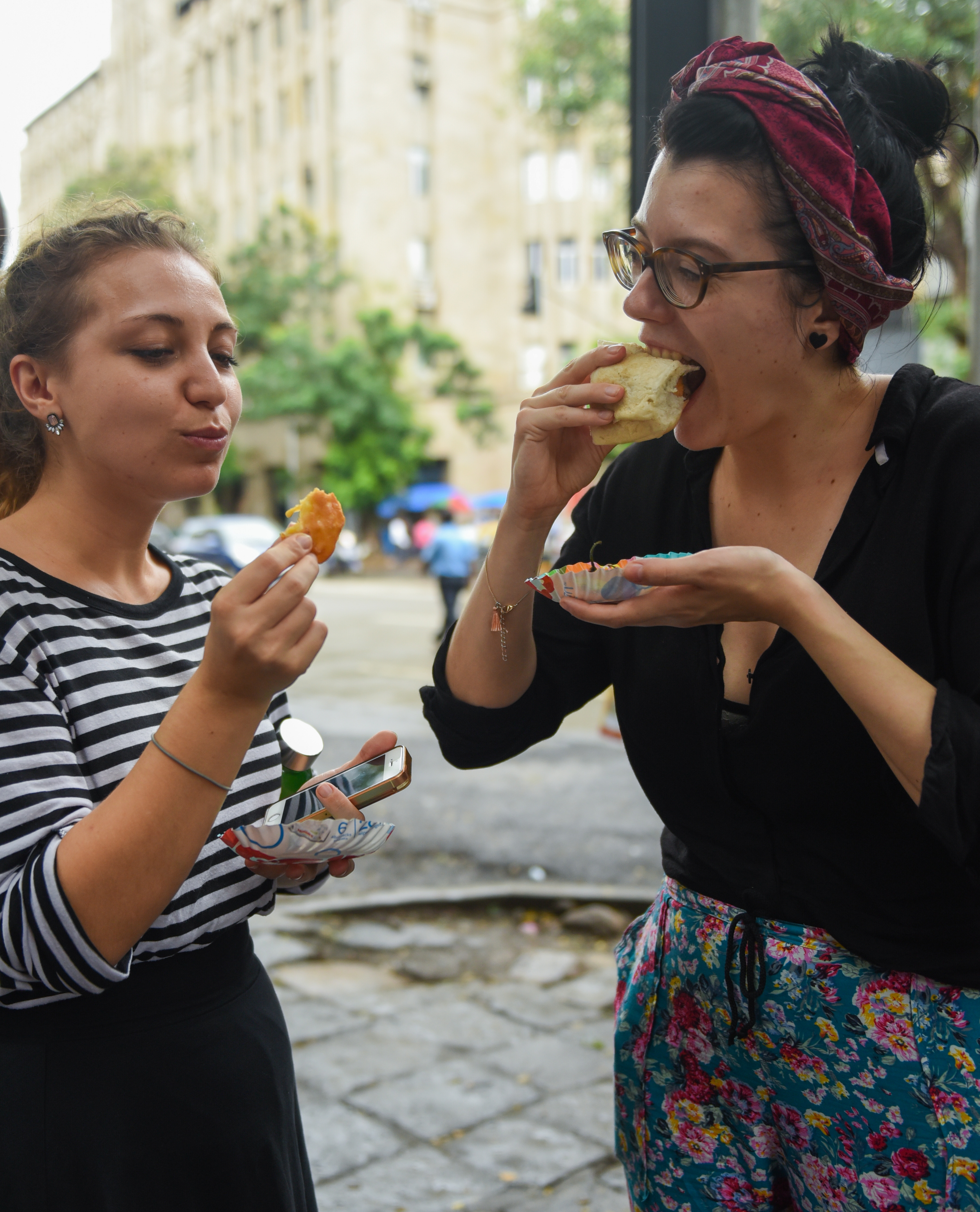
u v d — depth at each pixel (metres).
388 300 31.42
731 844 1.35
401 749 1.40
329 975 3.87
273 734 1.50
